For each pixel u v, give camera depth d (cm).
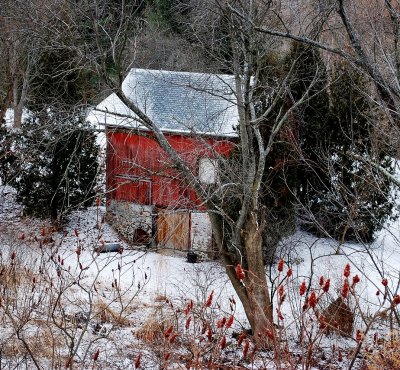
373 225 2092
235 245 1495
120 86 1362
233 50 1437
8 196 3048
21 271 1655
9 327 1220
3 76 2505
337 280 1720
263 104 2162
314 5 1533
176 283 2066
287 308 1678
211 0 1467
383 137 1638
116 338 1349
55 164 2675
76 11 1430
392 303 703
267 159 2178
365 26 1313
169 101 2470
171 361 1084
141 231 2627
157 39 2214
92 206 2980
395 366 984
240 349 1330
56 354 1150
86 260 2303
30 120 2455
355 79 2161
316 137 2119
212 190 1695
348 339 1389
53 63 2041
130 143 2595
